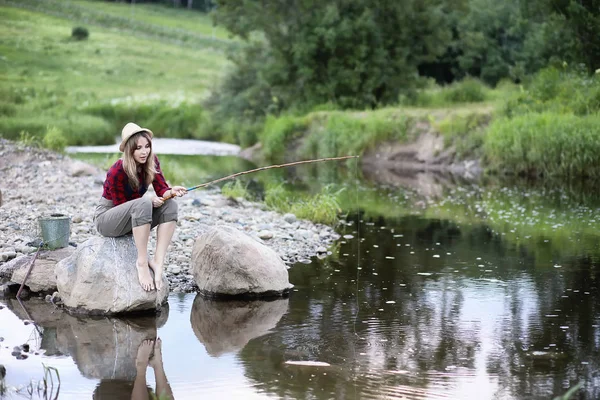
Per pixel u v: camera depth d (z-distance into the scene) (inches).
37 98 1344.7
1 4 2097.7
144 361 212.8
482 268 322.0
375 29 978.7
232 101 1177.4
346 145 804.6
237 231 289.1
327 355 217.0
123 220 257.9
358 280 302.2
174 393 190.2
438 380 197.8
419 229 414.0
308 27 999.0
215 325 245.3
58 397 187.8
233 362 211.5
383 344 226.1
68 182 523.8
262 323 247.3
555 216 451.8
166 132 1209.4
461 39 1125.1
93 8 2213.3
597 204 497.0
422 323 246.7
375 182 638.5
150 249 321.7
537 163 649.0
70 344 226.8
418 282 299.0
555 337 231.6
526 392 190.1
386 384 195.0
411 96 964.0
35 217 382.0
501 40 1141.1
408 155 761.0
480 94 912.3
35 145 711.1
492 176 664.4
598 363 209.6
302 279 304.5
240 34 1066.1
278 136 885.8
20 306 265.9
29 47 1813.5
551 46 874.1
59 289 264.5
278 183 629.9
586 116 669.3
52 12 2122.3
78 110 1222.9
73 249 290.4
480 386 193.8
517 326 242.4
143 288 256.8
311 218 431.8
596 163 628.4
